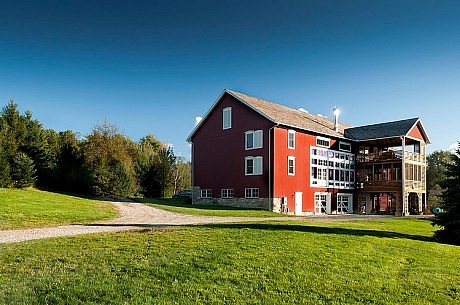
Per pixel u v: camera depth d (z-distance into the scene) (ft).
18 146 111.45
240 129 116.37
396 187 125.70
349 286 28.12
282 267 31.32
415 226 75.51
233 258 32.96
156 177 155.02
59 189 119.55
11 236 44.75
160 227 50.93
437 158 220.43
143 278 27.78
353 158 138.31
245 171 113.60
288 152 112.06
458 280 31.73
